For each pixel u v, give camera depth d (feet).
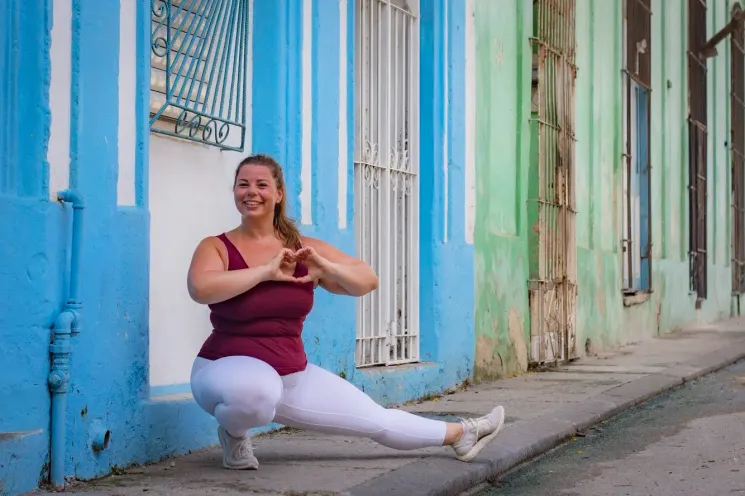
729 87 71.15
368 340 27.09
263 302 16.65
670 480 18.89
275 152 22.48
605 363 38.88
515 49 35.83
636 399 29.22
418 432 17.98
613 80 46.52
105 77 17.06
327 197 24.17
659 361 39.58
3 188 15.42
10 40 15.51
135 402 17.93
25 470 15.30
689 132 60.80
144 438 18.15
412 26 29.53
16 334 15.46
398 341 28.60
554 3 38.40
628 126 49.29
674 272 56.85
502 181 34.55
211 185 21.24
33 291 15.65
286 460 18.86
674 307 56.80
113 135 17.28
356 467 18.19
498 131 34.27
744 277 75.61
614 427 25.32
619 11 47.11
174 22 19.92
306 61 23.38
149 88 18.21
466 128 31.55
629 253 49.14
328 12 24.22
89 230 16.69
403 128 29.01
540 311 36.73
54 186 16.05
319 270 17.02
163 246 19.92
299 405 17.22
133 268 17.78
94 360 16.84
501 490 18.24
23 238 15.52
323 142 24.00
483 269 32.50
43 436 15.76
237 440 17.66
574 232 39.93
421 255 29.55
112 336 17.28
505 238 34.27
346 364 24.91
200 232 20.92
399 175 28.78
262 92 22.59
